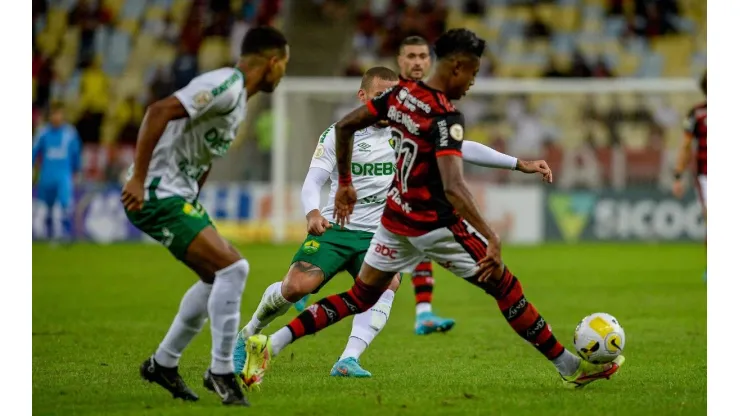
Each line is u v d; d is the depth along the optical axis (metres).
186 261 19.39
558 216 81.69
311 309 22.33
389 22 104.75
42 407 20.11
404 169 20.45
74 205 82.69
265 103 84.81
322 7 108.81
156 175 19.31
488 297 46.62
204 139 19.42
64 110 94.69
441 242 20.56
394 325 36.19
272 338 22.03
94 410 19.69
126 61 100.94
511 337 32.66
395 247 21.25
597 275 55.56
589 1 105.69
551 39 103.38
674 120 87.25
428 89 20.09
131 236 82.62
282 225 81.38
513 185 82.06
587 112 88.25
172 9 103.94
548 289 48.44
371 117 21.05
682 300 43.66
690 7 104.56
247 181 82.38
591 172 82.81
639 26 104.00
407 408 19.73
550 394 21.45
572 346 30.69
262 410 19.47
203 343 31.02
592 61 100.69
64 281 52.59
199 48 102.12
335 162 25.30
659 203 81.69
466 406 19.95
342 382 23.31
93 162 83.81
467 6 106.00
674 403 20.25
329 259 24.55
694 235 81.94
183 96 18.59
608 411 19.36
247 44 19.56
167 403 20.33
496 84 84.31
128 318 37.59
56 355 28.12
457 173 19.30
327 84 81.31
